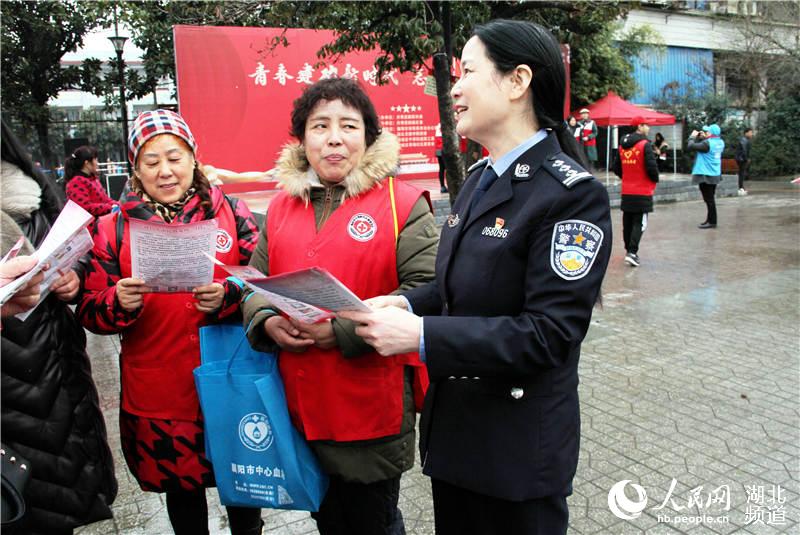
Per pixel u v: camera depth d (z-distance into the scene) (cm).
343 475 181
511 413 141
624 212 726
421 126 1386
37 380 173
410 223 186
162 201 209
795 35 1742
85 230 171
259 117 1223
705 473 292
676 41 2017
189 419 206
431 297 170
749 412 352
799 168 1844
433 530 259
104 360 465
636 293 616
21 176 185
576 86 1642
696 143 994
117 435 343
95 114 1352
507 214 139
